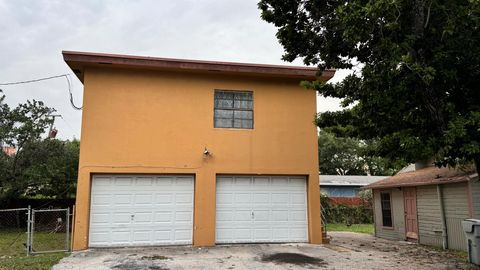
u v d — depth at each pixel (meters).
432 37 7.19
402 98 7.29
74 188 16.94
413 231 13.79
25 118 16.17
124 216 10.91
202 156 11.48
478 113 6.53
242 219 11.59
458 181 11.19
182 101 11.62
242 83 12.12
